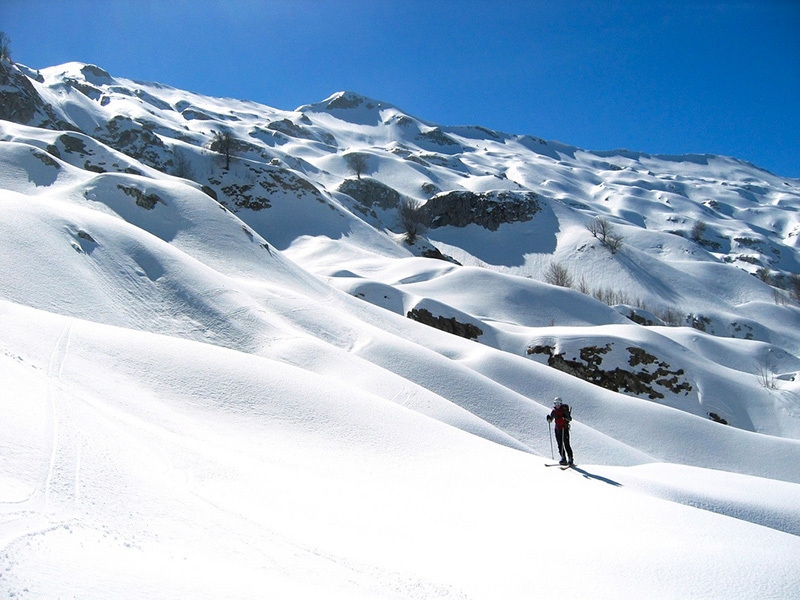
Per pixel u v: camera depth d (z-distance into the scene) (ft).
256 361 58.49
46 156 168.66
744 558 28.02
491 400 99.71
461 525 33.14
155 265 109.09
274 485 33.04
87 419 33.30
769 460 105.91
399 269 249.96
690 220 575.79
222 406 48.65
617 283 327.06
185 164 320.09
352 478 39.34
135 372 50.16
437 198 420.36
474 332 175.01
